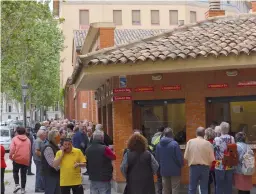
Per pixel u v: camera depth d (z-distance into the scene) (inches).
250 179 468.8
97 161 434.9
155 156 512.7
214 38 605.6
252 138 600.1
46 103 2746.1
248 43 563.8
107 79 693.9
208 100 612.1
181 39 623.8
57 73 2166.6
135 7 2714.1
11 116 4276.6
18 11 844.6
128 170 393.1
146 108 630.5
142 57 565.3
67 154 448.8
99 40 904.9
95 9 2674.7
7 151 1587.1
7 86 1444.4
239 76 598.9
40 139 623.5
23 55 1165.1
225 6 2731.3
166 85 619.5
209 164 472.4
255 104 599.2
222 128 476.1
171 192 503.5
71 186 446.3
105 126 820.6
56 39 1675.7
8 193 640.4
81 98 1510.8
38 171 635.5
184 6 2746.1
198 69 581.3
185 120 620.4
